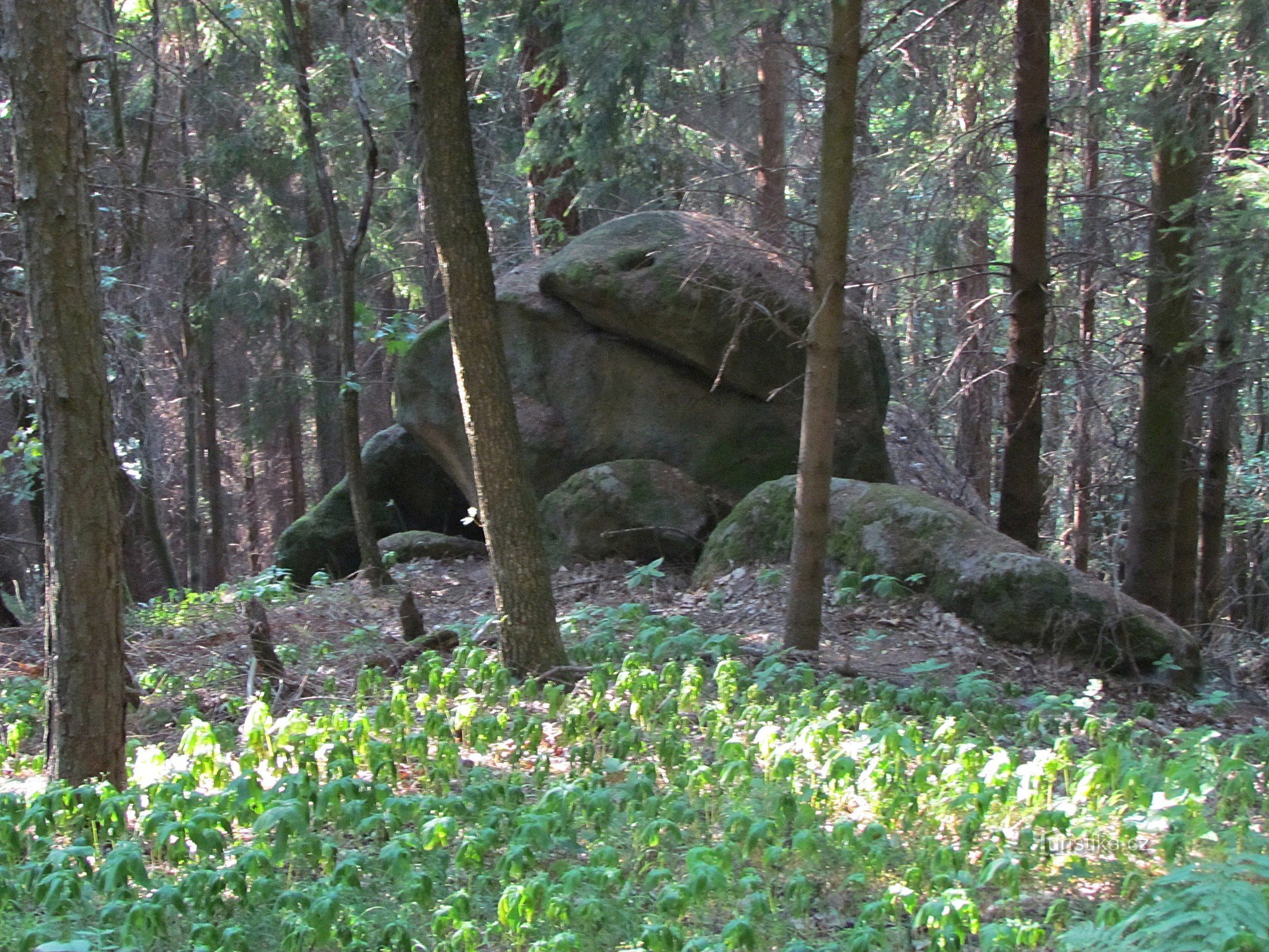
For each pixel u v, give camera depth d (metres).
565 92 14.10
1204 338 10.43
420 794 5.57
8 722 6.86
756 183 14.80
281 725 5.86
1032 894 4.60
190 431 17.69
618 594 10.31
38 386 5.09
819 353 7.59
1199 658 8.67
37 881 4.20
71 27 4.95
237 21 14.18
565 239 15.35
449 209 6.95
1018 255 10.63
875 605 9.15
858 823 5.22
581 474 11.30
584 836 5.08
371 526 10.80
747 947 3.85
